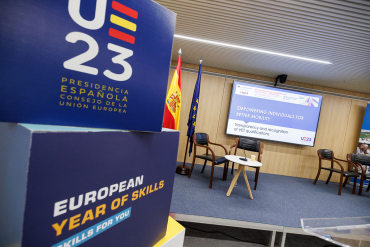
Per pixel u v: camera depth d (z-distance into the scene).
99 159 0.39
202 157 3.14
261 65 3.66
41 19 0.30
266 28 2.27
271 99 4.31
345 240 0.83
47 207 0.31
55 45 0.32
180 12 2.16
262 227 2.04
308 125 4.38
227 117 4.32
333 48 2.55
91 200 0.39
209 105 4.38
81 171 0.36
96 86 0.37
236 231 2.35
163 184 0.61
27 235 0.30
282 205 2.60
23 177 0.29
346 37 2.23
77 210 0.36
